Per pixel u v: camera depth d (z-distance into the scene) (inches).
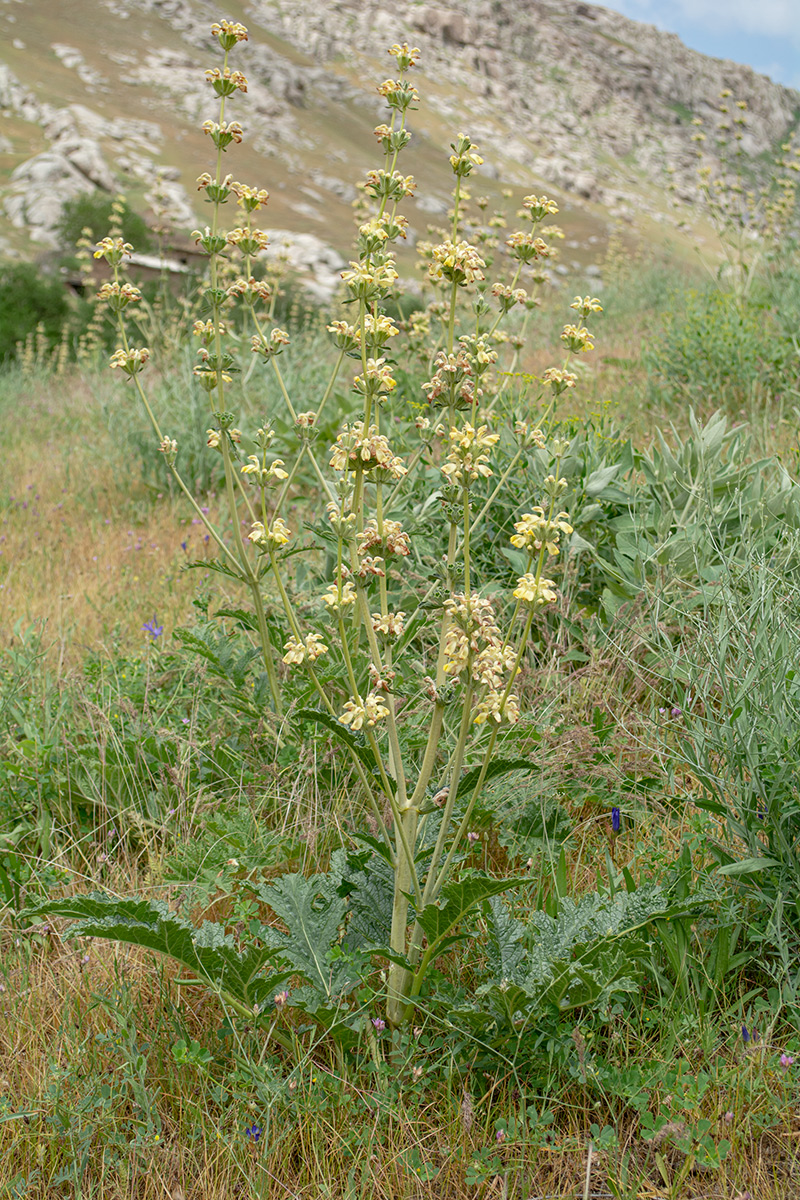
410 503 168.1
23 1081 82.2
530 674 123.6
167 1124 78.5
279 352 122.7
